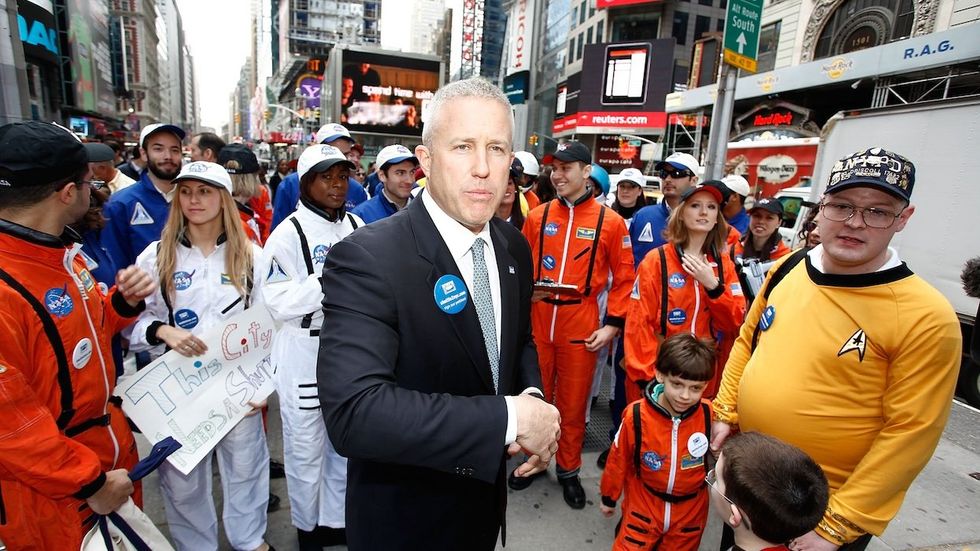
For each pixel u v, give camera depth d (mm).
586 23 38750
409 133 36531
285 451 2279
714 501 1389
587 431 3604
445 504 1202
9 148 1302
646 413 2107
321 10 92562
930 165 4875
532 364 1438
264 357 2174
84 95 32562
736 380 1946
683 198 2602
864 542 1485
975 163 4512
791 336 1585
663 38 31625
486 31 79375
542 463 1188
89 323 1551
